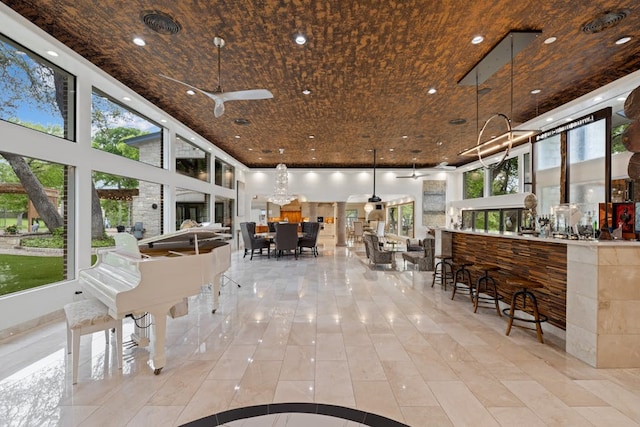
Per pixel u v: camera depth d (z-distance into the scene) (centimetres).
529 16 328
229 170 1167
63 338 342
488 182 1118
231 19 335
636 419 210
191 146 845
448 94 538
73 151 429
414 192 1291
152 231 662
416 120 682
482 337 354
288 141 880
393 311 451
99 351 315
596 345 281
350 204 1983
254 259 979
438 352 315
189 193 849
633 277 280
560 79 488
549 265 362
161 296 267
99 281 293
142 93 544
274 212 1873
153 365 271
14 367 279
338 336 357
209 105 598
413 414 216
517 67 447
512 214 978
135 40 377
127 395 238
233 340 346
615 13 323
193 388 248
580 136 563
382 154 1054
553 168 634
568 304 312
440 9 317
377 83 494
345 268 819
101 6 315
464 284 585
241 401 231
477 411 219
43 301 386
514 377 265
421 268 775
